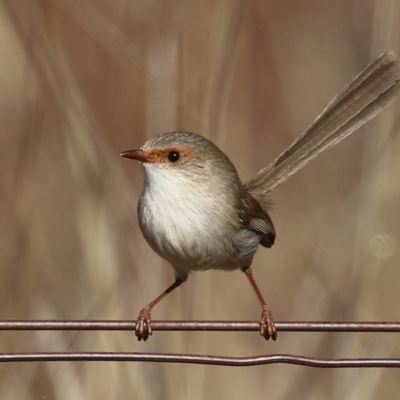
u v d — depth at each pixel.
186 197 9.18
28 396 11.27
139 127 13.95
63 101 11.74
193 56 12.51
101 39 12.26
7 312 11.78
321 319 11.95
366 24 16.28
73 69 14.29
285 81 16.05
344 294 11.91
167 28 12.32
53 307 11.66
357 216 12.09
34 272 12.33
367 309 11.78
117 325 7.68
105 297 11.45
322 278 12.12
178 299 11.52
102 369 11.09
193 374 11.16
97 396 11.00
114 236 11.68
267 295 14.16
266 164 15.46
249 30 16.28
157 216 9.23
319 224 14.48
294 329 7.70
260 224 9.75
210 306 12.39
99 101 14.08
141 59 12.01
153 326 7.72
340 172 15.73
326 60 16.12
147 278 11.75
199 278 11.60
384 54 10.17
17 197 12.24
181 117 11.70
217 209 9.26
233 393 12.47
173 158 9.24
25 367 11.45
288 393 12.35
